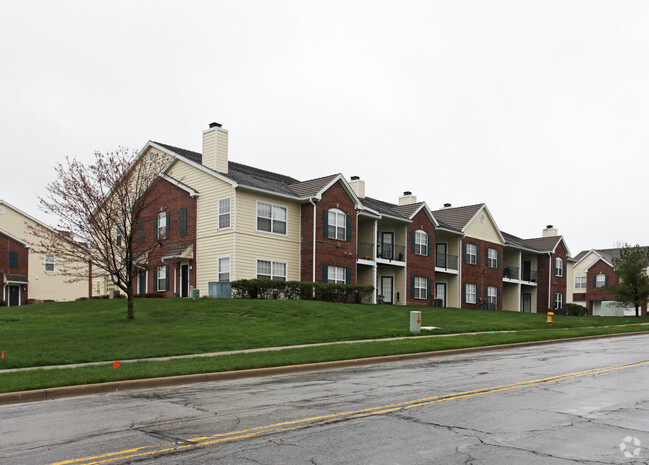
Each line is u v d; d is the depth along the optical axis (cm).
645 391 1055
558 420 816
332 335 1989
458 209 4778
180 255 3125
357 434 732
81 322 2178
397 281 3959
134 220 2333
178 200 3303
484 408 897
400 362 1565
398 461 620
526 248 5134
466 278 4453
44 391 1023
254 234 3030
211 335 1872
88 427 783
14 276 4103
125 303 2791
